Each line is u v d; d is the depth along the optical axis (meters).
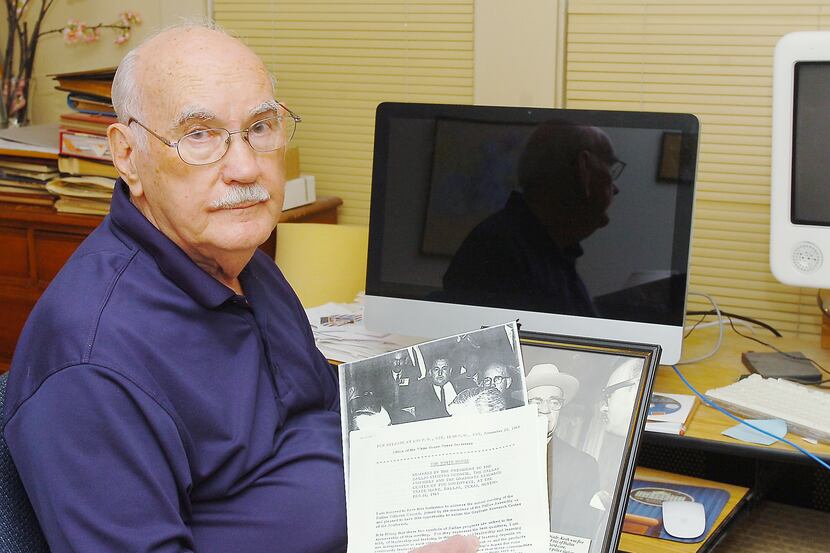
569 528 1.29
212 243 1.32
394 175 1.82
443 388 1.35
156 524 1.20
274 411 1.40
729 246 2.23
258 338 1.42
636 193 1.66
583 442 1.36
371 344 1.93
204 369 1.31
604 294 1.70
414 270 1.83
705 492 1.60
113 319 1.24
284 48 2.66
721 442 1.54
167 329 1.29
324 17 2.59
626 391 1.39
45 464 1.18
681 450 2.31
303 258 2.30
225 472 1.31
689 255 1.64
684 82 2.21
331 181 2.70
